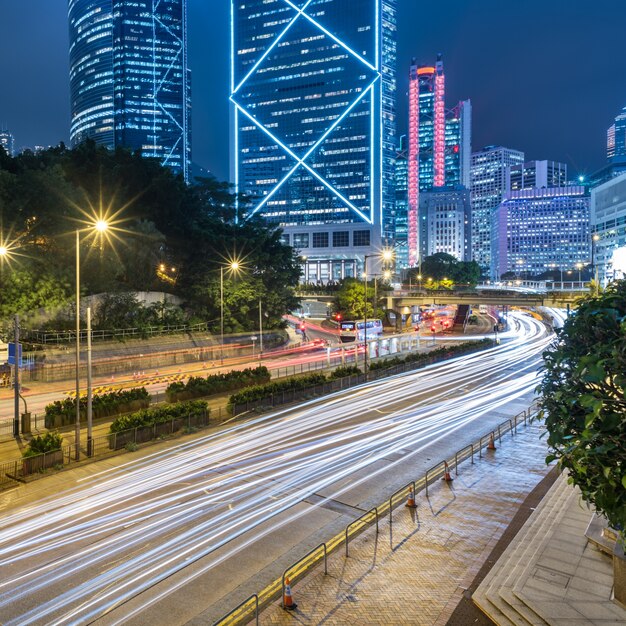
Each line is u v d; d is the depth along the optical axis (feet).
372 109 586.45
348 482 66.18
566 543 47.70
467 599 40.24
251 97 634.43
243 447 81.20
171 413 90.74
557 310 432.66
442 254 554.46
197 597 40.88
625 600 37.32
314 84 608.19
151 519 55.16
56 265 168.14
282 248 268.62
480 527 53.01
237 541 50.21
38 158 203.72
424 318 425.28
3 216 152.76
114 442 79.77
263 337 245.45
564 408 31.89
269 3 623.36
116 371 165.37
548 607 37.17
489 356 204.44
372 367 160.86
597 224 471.21
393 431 91.09
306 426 94.43
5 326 153.07
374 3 581.94
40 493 62.49
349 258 606.14
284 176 622.54
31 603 40.14
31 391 133.59
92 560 46.65
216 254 243.60
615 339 28.43
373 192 589.73
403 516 55.83
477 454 77.92
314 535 51.57
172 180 240.53
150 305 205.77
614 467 28.86
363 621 37.45
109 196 210.38
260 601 40.06
